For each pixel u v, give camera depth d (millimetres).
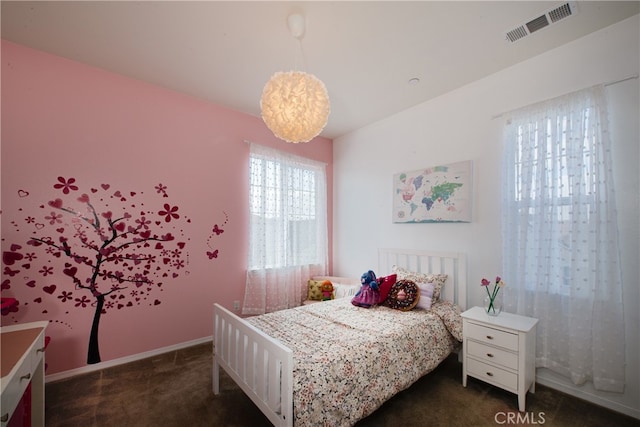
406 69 2445
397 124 3340
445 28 1938
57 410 1877
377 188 3580
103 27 1944
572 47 2088
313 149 4000
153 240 2705
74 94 2350
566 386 2064
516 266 2289
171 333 2789
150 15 1825
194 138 2967
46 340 2002
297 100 1592
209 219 3045
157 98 2750
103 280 2453
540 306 2141
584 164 1975
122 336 2533
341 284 3531
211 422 1779
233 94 2916
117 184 2527
